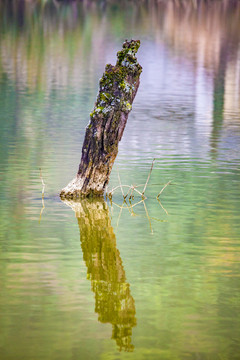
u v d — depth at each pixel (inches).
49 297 504.1
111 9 6003.9
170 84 2148.1
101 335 447.8
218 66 2667.3
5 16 4963.1
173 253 609.3
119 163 1029.2
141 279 544.7
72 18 5034.5
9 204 782.5
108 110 824.9
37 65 2559.1
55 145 1160.8
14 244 627.8
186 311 484.1
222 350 431.8
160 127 1401.3
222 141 1243.2
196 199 816.9
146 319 472.4
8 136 1238.9
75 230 681.0
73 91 1914.4
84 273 555.2
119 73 834.2
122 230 684.1
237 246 631.2
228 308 490.9
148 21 4990.2
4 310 481.7
